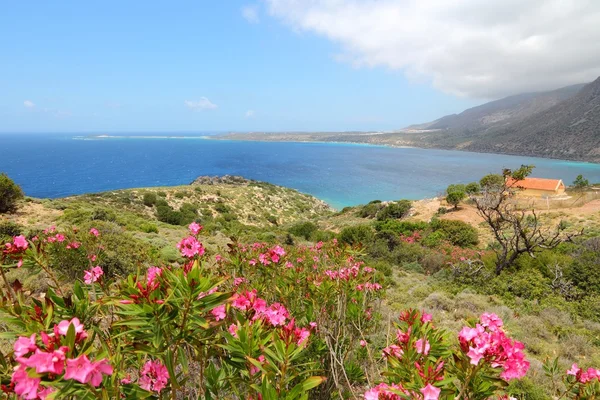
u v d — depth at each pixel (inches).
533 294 368.8
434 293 352.5
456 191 1289.4
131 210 1608.0
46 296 61.0
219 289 112.1
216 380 72.9
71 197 1589.6
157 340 57.2
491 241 802.8
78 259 187.3
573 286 385.7
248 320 73.3
